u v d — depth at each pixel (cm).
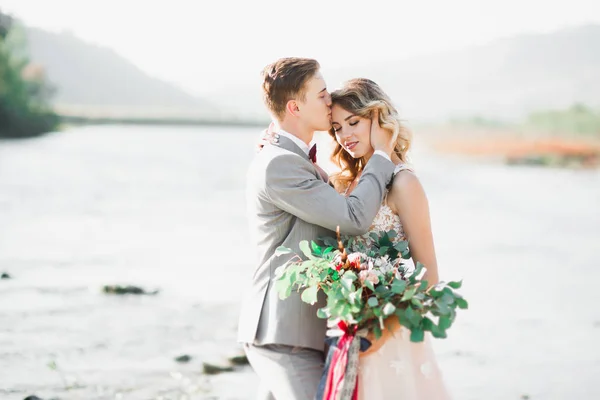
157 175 2478
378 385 306
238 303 773
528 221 1492
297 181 314
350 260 293
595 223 1470
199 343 629
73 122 9838
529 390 521
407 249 319
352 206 312
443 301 280
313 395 309
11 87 5641
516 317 726
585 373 558
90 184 2131
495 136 4869
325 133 367
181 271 941
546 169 3356
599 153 3838
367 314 289
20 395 502
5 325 679
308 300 291
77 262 991
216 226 1368
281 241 324
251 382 534
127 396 504
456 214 1605
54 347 614
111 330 666
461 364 583
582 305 776
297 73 327
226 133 8425
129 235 1239
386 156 329
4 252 1052
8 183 2081
